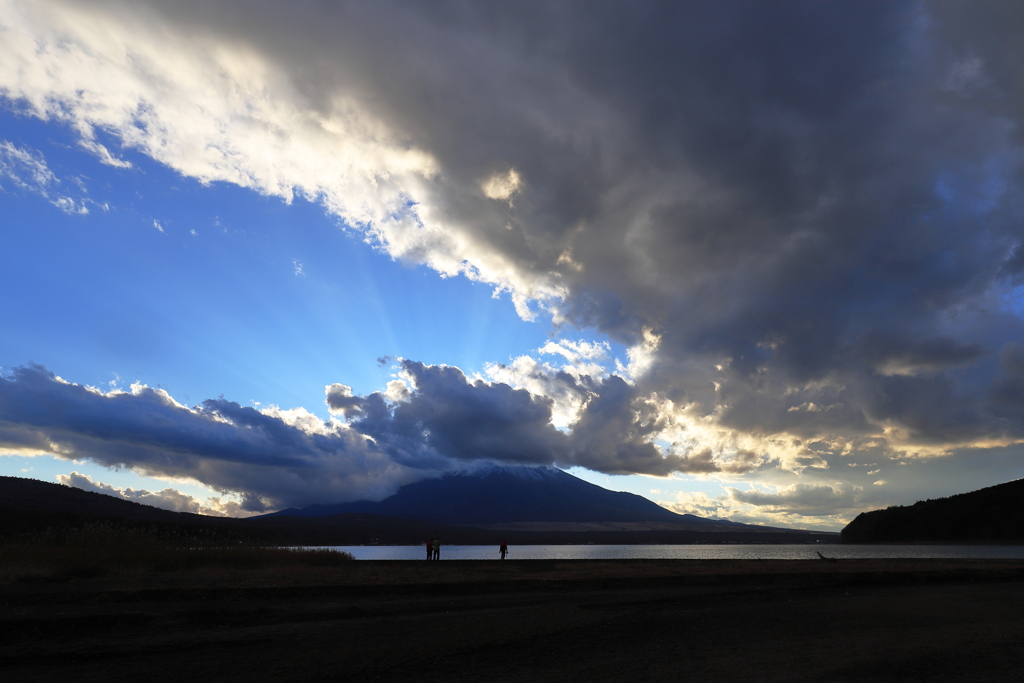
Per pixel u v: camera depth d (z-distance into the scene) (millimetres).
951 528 163625
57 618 14250
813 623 15906
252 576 24547
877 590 24984
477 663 11008
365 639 13367
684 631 14539
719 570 31844
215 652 12039
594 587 24250
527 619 16328
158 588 19328
